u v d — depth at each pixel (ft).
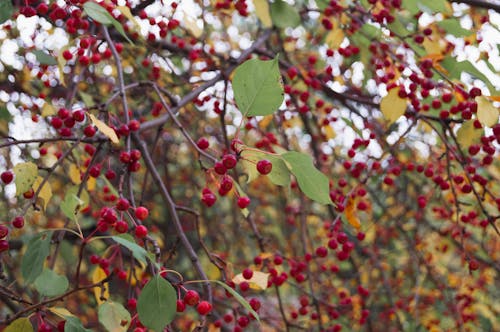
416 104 8.70
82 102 11.50
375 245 15.69
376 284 16.19
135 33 10.20
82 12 7.70
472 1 9.24
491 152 8.38
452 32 8.70
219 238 17.48
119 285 11.13
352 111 11.50
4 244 5.74
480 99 6.63
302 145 14.80
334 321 11.94
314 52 12.51
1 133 11.63
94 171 7.18
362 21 10.53
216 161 5.87
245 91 5.51
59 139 6.34
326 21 10.42
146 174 8.66
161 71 12.26
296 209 14.07
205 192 6.40
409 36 9.16
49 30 9.82
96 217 10.35
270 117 11.41
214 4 10.36
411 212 14.33
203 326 5.41
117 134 6.91
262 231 16.75
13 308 9.55
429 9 8.46
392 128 12.31
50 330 5.46
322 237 13.46
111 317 5.27
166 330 5.81
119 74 7.46
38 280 5.30
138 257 4.85
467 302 13.12
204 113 14.20
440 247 13.62
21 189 6.27
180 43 11.25
